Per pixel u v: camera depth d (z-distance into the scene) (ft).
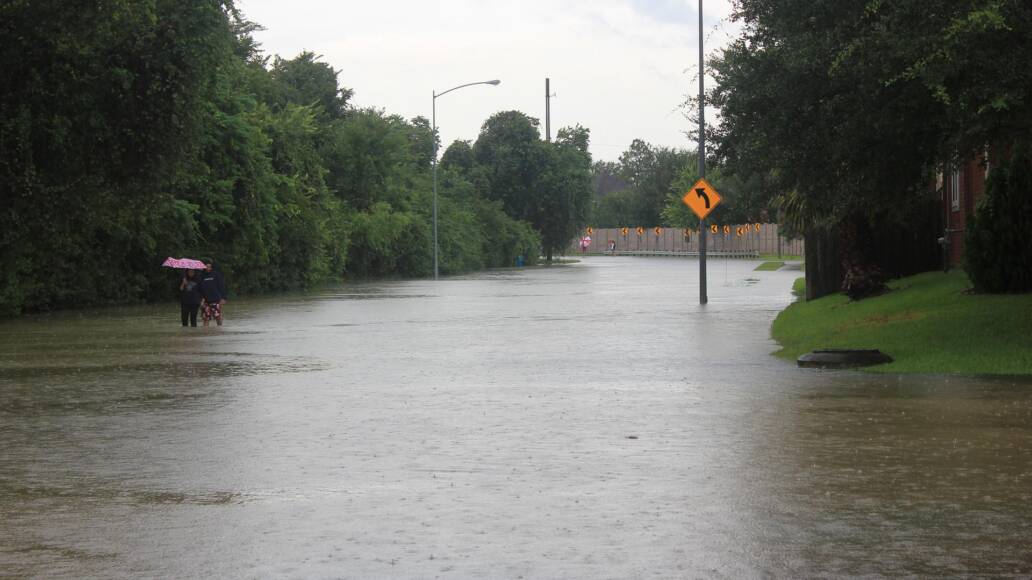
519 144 373.40
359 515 26.43
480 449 34.96
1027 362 52.42
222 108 155.43
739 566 21.84
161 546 23.76
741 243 415.03
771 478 30.07
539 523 25.46
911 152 61.72
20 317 114.73
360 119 247.09
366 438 37.24
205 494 28.84
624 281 189.16
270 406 45.14
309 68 269.64
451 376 55.47
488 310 113.39
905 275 109.60
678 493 28.40
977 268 73.56
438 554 22.97
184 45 107.34
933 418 39.52
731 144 63.31
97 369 60.39
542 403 45.27
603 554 22.81
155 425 40.45
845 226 93.25
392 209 249.34
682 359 62.18
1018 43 51.21
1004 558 22.22
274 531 24.98
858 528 24.66
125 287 141.08
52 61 101.81
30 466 32.78
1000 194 72.95
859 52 54.44
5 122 102.17
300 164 186.91
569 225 383.65
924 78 50.39
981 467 31.12
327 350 70.85
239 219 157.28
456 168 339.98
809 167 61.21
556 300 131.23
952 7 50.90
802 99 58.95
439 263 259.19
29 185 104.12
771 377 52.85
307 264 179.42
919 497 27.58
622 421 40.24
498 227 319.47
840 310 85.15
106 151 108.47
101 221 120.37
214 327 94.94
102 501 28.09
